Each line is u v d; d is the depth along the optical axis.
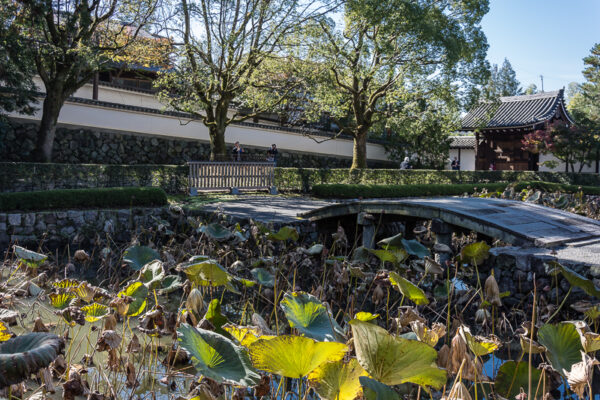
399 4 16.27
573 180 23.88
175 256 7.96
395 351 2.08
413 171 20.33
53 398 3.32
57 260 8.30
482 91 19.95
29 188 11.41
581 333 2.83
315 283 6.95
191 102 15.80
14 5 12.54
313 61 17.16
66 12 13.75
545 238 6.79
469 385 3.66
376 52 18.31
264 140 23.11
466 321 5.73
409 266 6.50
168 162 20.41
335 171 17.98
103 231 10.27
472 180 22.38
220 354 2.53
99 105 18.42
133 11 14.46
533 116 27.39
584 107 45.69
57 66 15.01
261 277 5.46
